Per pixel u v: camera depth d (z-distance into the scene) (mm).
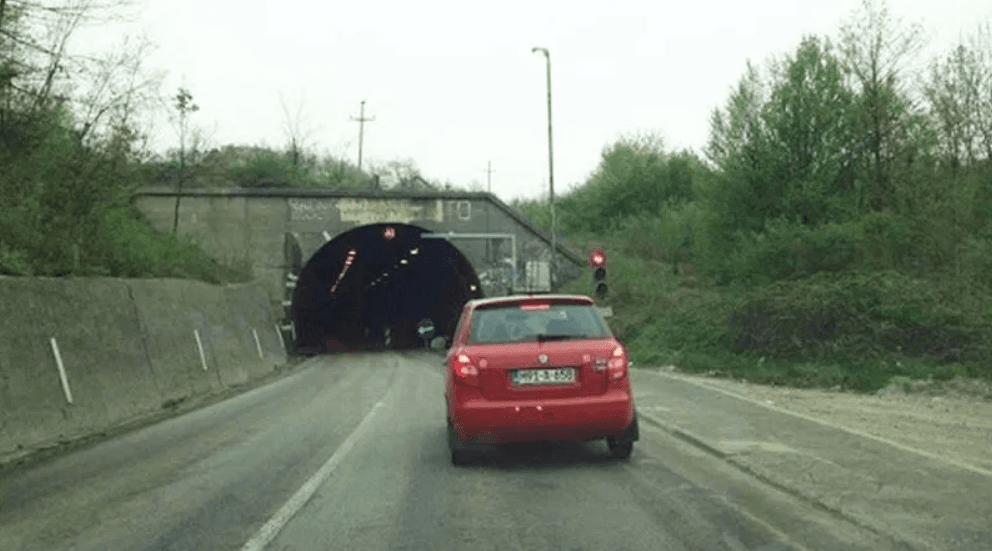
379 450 9375
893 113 27547
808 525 5453
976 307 16812
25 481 7980
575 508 6094
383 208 42219
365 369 29531
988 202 22391
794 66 29078
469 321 8180
